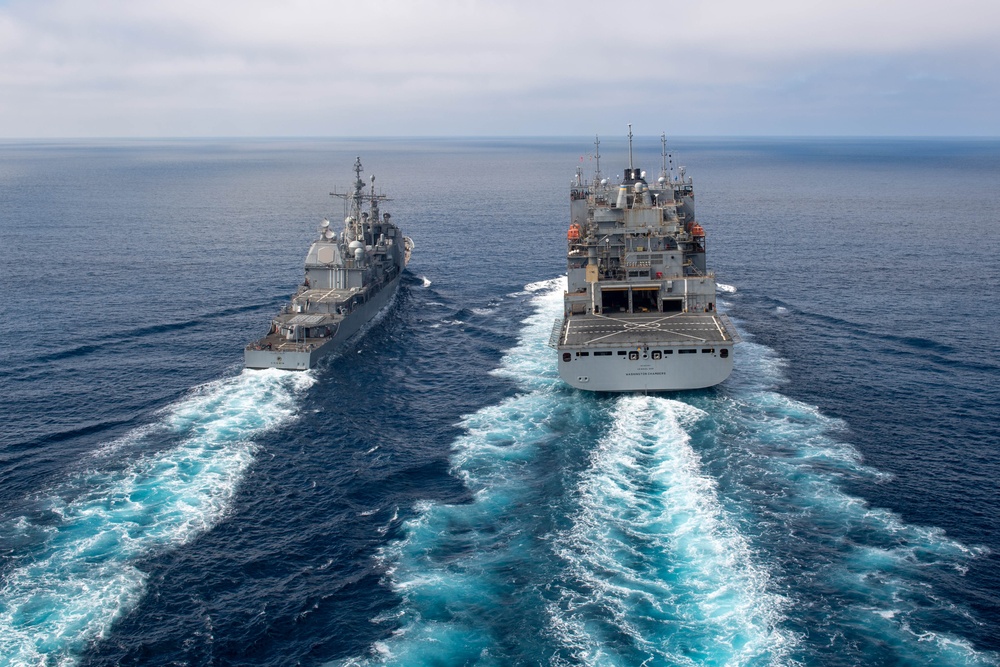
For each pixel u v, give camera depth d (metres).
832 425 82.00
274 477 73.31
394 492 70.44
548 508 66.06
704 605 53.00
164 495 69.06
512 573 57.34
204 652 50.16
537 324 127.94
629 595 54.19
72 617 52.56
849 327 119.75
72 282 154.62
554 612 52.62
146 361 106.88
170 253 189.62
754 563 57.44
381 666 48.41
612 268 111.94
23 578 56.53
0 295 142.75
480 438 81.38
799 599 53.50
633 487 69.25
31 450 78.06
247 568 58.97
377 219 161.50
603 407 87.81
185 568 58.59
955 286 147.38
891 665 47.44
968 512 64.69
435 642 50.38
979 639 49.59
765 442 77.88
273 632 52.03
